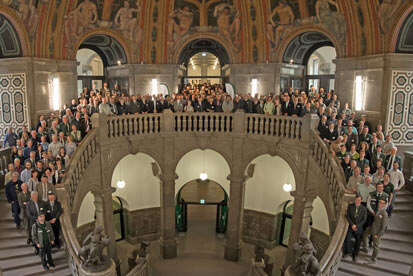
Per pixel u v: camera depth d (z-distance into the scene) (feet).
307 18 55.57
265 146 45.16
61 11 53.52
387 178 29.81
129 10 60.29
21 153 37.86
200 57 114.93
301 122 40.45
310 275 22.50
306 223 42.47
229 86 58.34
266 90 61.87
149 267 43.09
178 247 54.08
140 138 45.27
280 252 52.75
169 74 64.69
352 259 28.81
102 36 61.82
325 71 78.89
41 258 28.53
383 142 37.60
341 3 50.01
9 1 44.93
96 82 73.77
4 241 32.45
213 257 51.11
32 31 49.49
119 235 56.44
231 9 60.80
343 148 34.17
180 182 54.08
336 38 52.85
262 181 53.42
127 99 46.70
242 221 50.65
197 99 48.93
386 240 31.42
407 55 43.29
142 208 55.16
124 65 64.64
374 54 45.96
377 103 45.93
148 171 54.65
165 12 61.26
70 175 33.71
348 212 28.04
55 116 47.39
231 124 48.06
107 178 42.96
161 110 48.01
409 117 45.27
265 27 59.52
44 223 28.07
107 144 41.91
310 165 39.65
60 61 55.06
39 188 30.53
